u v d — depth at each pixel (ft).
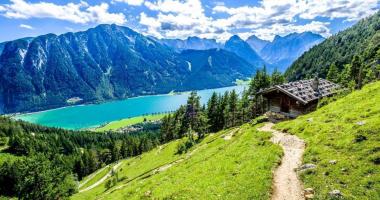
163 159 274.98
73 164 613.52
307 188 68.18
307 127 111.45
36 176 202.90
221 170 92.17
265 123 157.38
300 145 98.58
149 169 259.80
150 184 113.19
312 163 79.61
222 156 108.88
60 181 225.35
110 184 297.74
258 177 77.97
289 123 130.11
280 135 116.37
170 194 84.74
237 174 84.48
